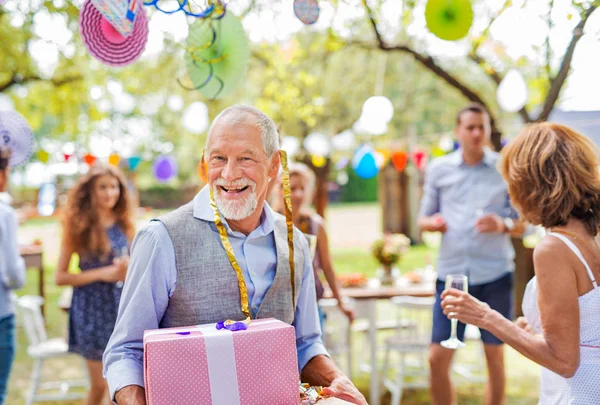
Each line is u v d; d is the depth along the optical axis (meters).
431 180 4.10
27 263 6.82
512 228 3.80
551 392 2.00
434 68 6.19
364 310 4.58
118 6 2.03
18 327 7.44
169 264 1.78
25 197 17.41
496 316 2.05
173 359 1.49
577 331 1.86
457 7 2.37
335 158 9.91
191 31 2.51
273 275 1.91
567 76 4.98
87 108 7.87
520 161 2.03
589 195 1.94
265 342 1.56
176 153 13.70
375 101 4.69
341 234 19.73
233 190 1.79
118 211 3.57
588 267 1.88
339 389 1.83
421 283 4.96
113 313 3.42
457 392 5.04
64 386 5.05
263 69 7.92
